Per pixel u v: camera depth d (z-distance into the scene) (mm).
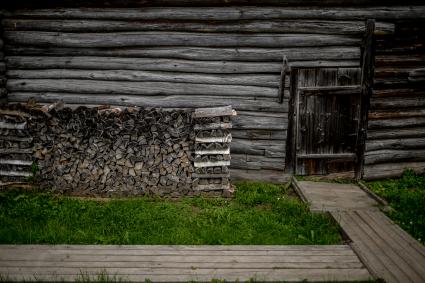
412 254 4969
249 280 4414
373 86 7922
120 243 5273
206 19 7527
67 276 4453
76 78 7895
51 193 6945
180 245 5211
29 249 5031
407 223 5961
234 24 7582
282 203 6684
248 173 8062
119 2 7539
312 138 7984
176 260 4828
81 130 6941
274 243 5324
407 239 5375
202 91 7789
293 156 8023
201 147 7012
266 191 7441
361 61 7793
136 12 7566
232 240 5367
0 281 4320
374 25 7629
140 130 6934
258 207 6730
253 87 7754
